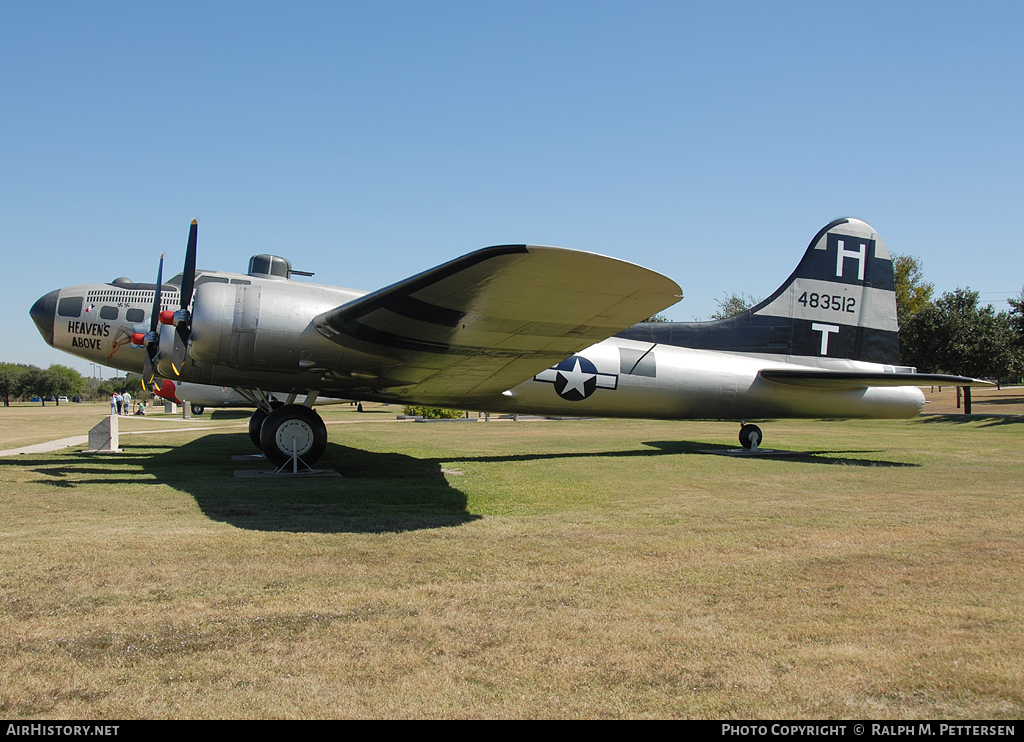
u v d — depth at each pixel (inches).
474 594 174.2
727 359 523.2
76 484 346.0
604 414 498.6
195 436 707.4
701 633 149.7
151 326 413.1
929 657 137.5
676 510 290.5
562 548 221.9
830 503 311.3
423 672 129.2
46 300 455.8
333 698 118.9
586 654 138.2
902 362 1365.7
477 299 289.7
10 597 165.2
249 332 352.5
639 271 256.4
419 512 278.5
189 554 205.0
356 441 647.8
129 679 125.0
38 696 118.3
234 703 116.8
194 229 383.2
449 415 1075.9
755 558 211.9
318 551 212.1
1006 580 189.6
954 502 315.6
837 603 170.2
